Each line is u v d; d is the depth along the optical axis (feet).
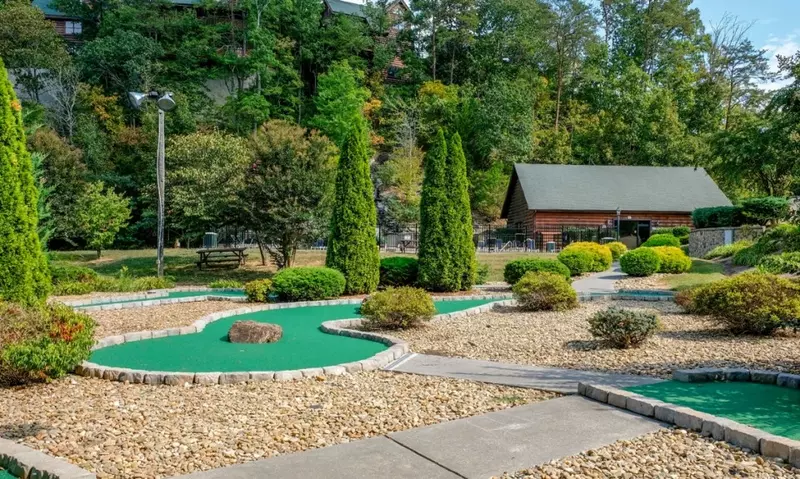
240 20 146.61
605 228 102.78
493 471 11.51
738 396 17.75
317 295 44.47
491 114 134.62
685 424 14.24
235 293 50.90
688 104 143.23
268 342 28.02
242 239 93.20
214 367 22.65
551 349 25.55
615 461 12.07
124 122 114.32
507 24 159.02
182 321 33.63
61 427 14.74
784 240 25.35
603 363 22.50
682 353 24.25
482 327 32.07
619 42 167.53
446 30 157.28
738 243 70.03
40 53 104.99
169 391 18.67
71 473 11.23
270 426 14.75
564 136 140.15
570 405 16.35
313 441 13.57
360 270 48.93
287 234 57.52
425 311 31.17
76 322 22.31
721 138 51.31
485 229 122.93
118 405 16.94
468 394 17.85
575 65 157.89
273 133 58.44
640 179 114.73
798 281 29.45
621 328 25.38
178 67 124.77
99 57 114.32
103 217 72.69
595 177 114.52
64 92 106.22
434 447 12.92
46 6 140.77
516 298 40.57
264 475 11.35
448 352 25.17
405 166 114.21
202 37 131.95
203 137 81.92
